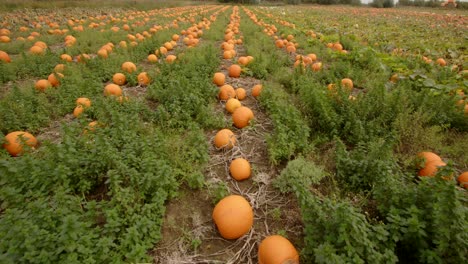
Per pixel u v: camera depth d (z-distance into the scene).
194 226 3.58
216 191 3.84
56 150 3.88
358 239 2.54
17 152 4.68
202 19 22.22
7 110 5.34
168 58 8.94
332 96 5.84
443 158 4.72
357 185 3.92
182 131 5.33
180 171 4.07
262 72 8.35
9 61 9.05
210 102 6.48
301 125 4.95
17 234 2.62
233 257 3.23
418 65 8.93
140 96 6.98
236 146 5.02
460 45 12.48
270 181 4.33
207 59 8.84
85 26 16.78
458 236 2.45
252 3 54.44
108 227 3.10
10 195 3.26
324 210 3.01
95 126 4.66
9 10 22.67
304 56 10.45
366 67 9.05
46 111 5.78
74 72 7.56
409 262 2.91
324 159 4.46
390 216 2.97
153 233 3.19
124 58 9.19
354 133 4.88
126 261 2.88
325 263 2.51
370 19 25.61
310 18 25.48
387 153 3.85
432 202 2.80
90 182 3.73
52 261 2.59
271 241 2.99
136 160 3.90
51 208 3.04
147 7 32.69
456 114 5.32
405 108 5.41
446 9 45.97
